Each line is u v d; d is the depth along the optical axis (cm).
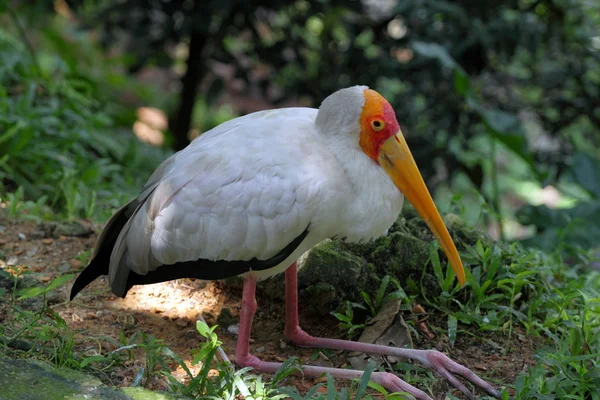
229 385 532
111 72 1538
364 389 516
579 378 564
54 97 1023
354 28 1133
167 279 583
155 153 1113
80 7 1260
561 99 1161
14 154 870
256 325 664
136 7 1188
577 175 1004
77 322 634
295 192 539
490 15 1095
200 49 1250
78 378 534
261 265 558
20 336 585
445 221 710
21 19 1662
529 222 897
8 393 506
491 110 1083
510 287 671
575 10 1147
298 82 1170
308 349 633
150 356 561
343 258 648
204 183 552
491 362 614
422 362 589
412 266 669
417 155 1114
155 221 567
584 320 626
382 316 637
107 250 614
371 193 561
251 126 575
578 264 835
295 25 1190
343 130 564
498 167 1744
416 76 1108
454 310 662
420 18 1070
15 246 734
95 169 884
